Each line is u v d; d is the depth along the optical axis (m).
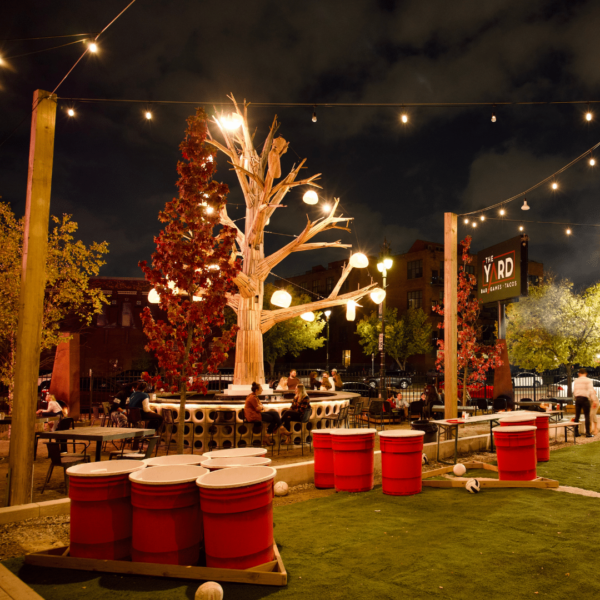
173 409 10.80
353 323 53.22
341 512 5.87
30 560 4.29
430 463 9.02
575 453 9.99
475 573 3.99
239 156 12.45
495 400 14.77
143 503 4.07
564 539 4.77
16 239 13.80
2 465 8.78
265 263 12.15
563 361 23.83
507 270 14.40
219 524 3.95
